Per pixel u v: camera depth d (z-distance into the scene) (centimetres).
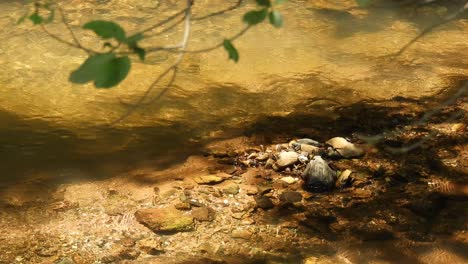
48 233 143
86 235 143
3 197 153
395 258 139
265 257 139
